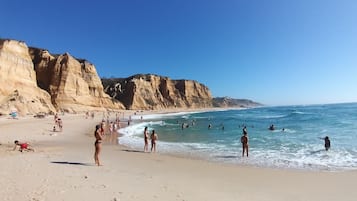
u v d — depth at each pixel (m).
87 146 20.47
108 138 26.98
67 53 82.94
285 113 86.19
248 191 9.08
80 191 7.97
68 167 11.63
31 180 8.98
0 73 53.72
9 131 27.92
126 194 7.93
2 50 56.34
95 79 95.31
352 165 13.87
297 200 8.16
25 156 14.23
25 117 49.09
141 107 124.81
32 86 62.41
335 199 8.28
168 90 152.62
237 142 23.75
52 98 74.00
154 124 49.88
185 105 159.12
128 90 130.25
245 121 53.91
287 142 22.80
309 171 12.53
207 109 162.62
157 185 9.29
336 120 46.31
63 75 78.12
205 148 20.36
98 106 90.06
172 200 7.64
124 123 53.06
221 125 44.59
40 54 82.19
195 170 12.53
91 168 11.83
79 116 65.19
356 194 8.79
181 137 28.34
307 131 31.03
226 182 10.30
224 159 15.84
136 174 11.08
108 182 9.24
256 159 15.84
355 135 25.70
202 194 8.47
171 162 14.59
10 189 7.88
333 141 22.34
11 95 53.94
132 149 19.72
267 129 35.84
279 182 10.40
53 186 8.36
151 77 147.50
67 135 27.72
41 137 24.89
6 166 11.19
